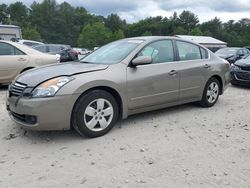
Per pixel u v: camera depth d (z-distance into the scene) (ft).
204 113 21.44
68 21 391.45
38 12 375.86
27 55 30.35
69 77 15.75
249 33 385.09
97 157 14.15
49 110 15.05
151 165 13.35
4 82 29.58
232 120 19.97
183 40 21.30
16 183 11.99
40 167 13.25
